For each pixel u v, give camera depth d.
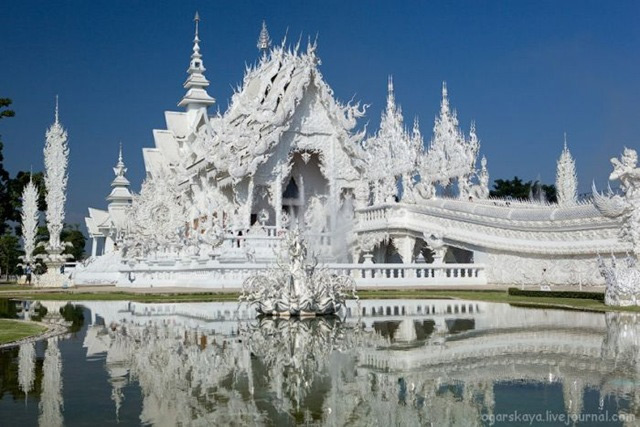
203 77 78.50
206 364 11.24
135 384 9.61
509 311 21.22
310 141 50.81
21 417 7.70
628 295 22.20
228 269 32.81
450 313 20.67
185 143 66.75
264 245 41.94
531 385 9.30
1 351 12.92
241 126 51.09
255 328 16.66
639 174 24.56
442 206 40.50
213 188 53.91
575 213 32.53
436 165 51.25
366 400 8.53
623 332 15.08
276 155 49.59
